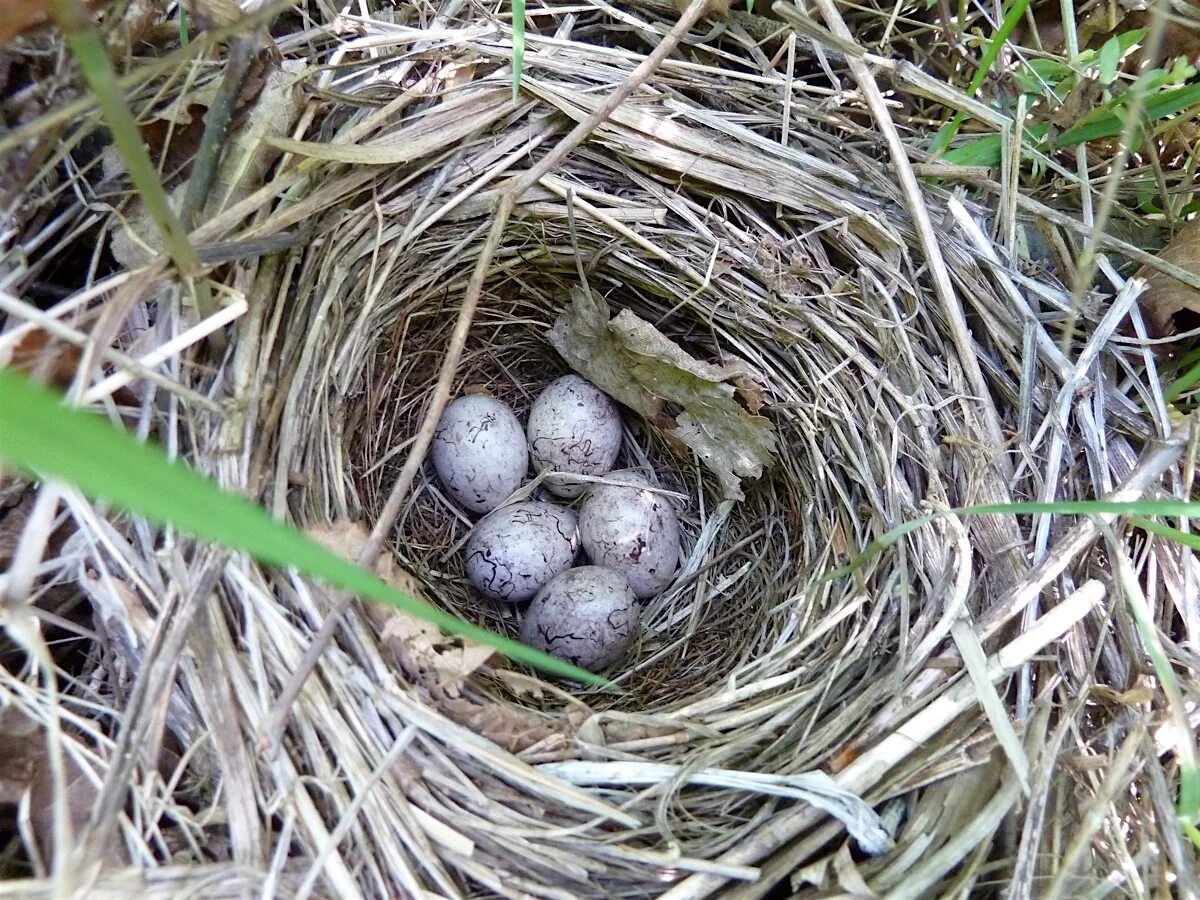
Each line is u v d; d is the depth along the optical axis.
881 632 0.14
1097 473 0.14
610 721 0.13
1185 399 0.15
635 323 0.16
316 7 0.15
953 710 0.12
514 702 0.14
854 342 0.15
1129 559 0.14
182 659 0.12
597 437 0.18
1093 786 0.12
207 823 0.11
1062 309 0.15
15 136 0.11
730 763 0.13
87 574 0.12
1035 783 0.12
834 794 0.12
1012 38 0.17
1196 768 0.12
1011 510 0.12
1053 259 0.15
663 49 0.14
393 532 0.17
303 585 0.12
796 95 0.16
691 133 0.15
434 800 0.12
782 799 0.12
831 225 0.15
